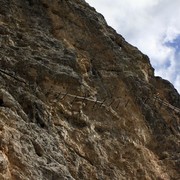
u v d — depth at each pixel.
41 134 15.78
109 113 20.47
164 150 21.42
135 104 22.03
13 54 19.39
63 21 23.95
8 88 17.12
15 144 14.12
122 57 24.17
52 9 24.19
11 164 13.62
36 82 18.75
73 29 23.88
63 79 19.39
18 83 17.81
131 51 25.45
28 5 23.69
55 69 19.58
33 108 16.70
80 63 21.48
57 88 19.11
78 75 20.14
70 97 19.19
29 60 19.27
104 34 24.42
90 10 26.17
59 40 22.64
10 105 15.82
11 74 18.11
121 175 18.30
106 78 22.25
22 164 13.77
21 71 18.73
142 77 24.00
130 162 19.25
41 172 14.08
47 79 19.06
